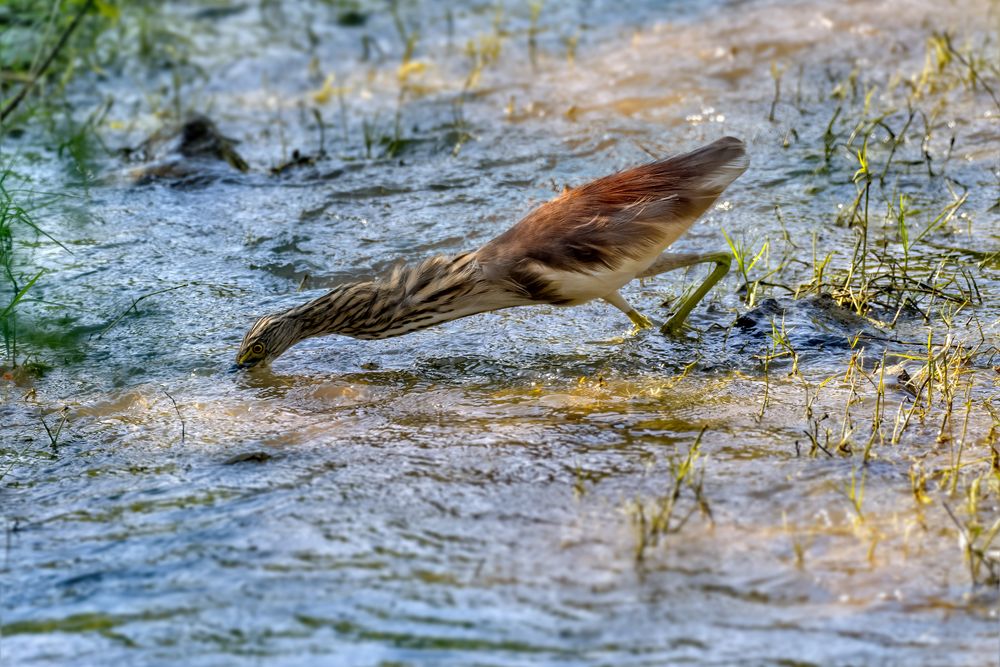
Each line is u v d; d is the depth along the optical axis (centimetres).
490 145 2288
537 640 860
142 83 2755
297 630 884
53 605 937
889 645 848
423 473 1157
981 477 1094
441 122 2420
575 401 1333
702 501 1059
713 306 1608
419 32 3030
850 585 927
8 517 1109
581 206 1469
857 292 1584
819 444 1185
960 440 1181
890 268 1642
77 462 1233
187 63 2862
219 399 1391
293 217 2006
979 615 884
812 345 1462
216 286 1744
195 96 2673
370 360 1504
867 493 1076
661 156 2166
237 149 2362
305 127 2469
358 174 2191
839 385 1340
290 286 1748
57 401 1404
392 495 1109
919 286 1593
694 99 2433
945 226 1816
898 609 895
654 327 1552
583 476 1134
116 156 2308
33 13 2772
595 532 1020
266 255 1859
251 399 1388
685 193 1476
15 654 870
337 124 2469
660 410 1295
